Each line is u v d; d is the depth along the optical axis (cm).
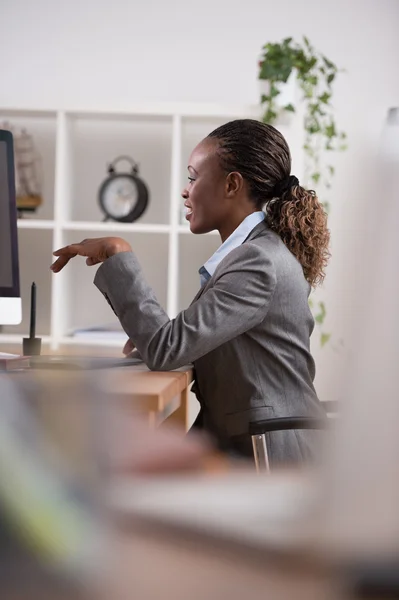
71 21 439
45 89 441
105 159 434
